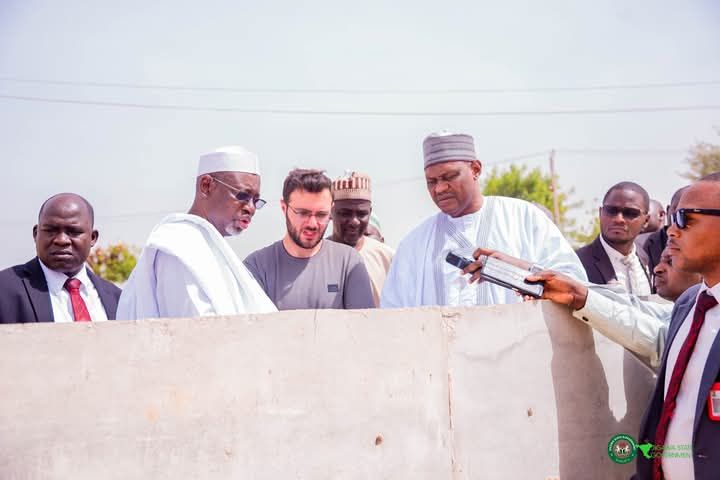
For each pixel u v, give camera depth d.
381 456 3.08
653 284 5.98
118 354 2.62
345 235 5.50
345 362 3.03
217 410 2.77
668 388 3.35
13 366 2.46
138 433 2.63
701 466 3.14
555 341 3.63
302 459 2.91
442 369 3.25
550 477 3.55
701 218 3.29
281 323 2.91
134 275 3.85
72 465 2.52
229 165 4.19
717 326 3.26
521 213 4.66
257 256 4.36
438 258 4.65
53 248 4.09
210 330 2.78
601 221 5.79
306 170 4.23
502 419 3.41
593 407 3.76
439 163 4.51
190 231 3.76
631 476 3.86
